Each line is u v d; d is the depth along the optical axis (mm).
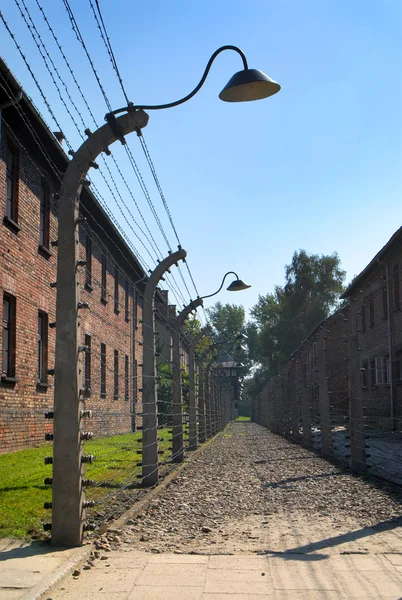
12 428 15211
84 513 7113
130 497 10656
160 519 9203
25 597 5039
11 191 15891
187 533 8117
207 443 26594
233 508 10250
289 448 23750
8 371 15375
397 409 26734
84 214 22078
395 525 8477
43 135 16047
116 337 28016
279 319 66375
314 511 9812
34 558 6309
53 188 19062
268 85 7660
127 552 6926
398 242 26812
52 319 18500
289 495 11625
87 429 21953
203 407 26797
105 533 7750
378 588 5531
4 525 7633
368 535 7809
